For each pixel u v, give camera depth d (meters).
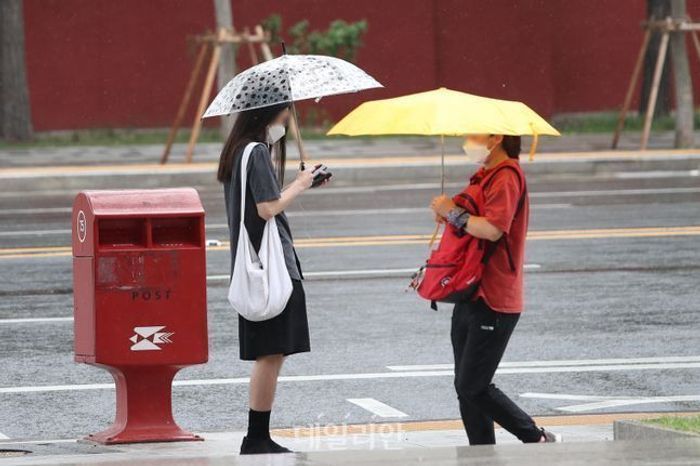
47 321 32.12
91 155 76.31
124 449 19.70
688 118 73.56
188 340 20.03
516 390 25.11
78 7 91.25
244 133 18.62
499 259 18.14
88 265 19.84
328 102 91.81
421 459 16.62
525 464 16.22
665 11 92.88
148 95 92.25
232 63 70.06
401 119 17.66
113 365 19.84
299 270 18.69
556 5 95.06
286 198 18.25
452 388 25.41
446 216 18.09
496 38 94.06
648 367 26.98
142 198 19.95
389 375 26.52
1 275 38.84
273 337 18.38
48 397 24.86
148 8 92.00
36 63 91.00
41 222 51.84
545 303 33.97
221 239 46.16
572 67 95.50
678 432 18.22
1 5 87.44
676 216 50.59
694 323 31.41
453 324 18.69
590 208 53.47
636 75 74.06
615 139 74.25
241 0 91.56
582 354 28.20
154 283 19.88
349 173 65.44
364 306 33.78
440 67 94.06
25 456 18.80
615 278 37.50
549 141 80.12
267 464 16.53
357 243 44.69
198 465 16.61
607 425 22.14
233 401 24.50
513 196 17.88
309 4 92.31
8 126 87.69
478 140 18.11
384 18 92.88
